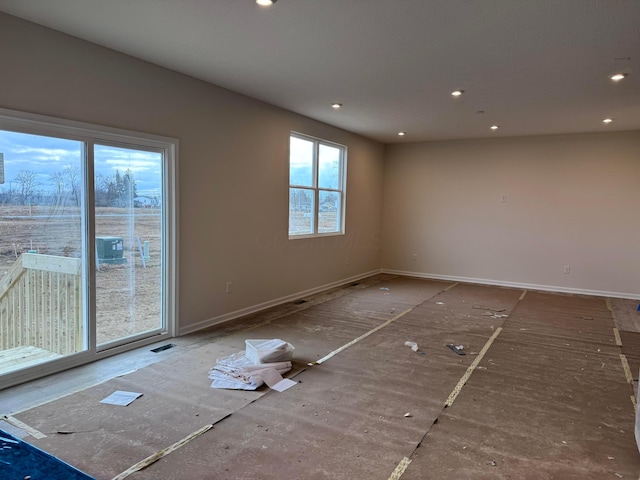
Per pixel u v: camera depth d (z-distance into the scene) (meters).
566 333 4.63
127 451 2.30
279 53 3.55
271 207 5.53
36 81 3.06
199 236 4.48
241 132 4.94
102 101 3.47
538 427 2.64
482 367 3.61
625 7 2.63
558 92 4.55
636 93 4.55
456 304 5.96
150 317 4.12
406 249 8.42
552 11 2.71
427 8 2.70
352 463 2.23
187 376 3.31
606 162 6.76
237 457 2.27
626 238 6.69
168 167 4.11
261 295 5.48
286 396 3.01
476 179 7.71
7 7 2.78
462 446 2.41
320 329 4.64
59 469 1.91
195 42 3.34
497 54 3.48
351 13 2.79
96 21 2.98
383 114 5.79
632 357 3.90
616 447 2.43
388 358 3.79
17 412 2.70
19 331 3.13
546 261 7.25
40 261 3.22
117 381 3.20
